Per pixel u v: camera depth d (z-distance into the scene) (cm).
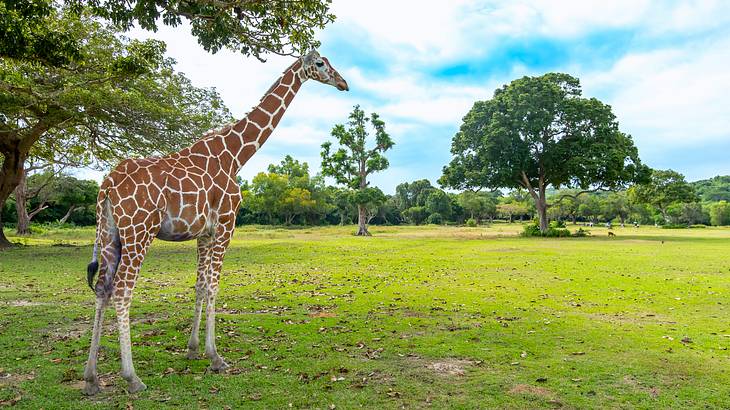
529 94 3422
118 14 688
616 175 3259
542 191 3681
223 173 499
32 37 866
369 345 557
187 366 475
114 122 1688
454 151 3803
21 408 370
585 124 3466
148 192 424
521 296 905
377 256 1770
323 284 1059
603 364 489
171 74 1856
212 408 373
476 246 2330
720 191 9800
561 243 2567
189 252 1822
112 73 1262
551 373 461
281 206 6256
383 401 389
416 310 765
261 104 554
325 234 4025
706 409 377
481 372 462
